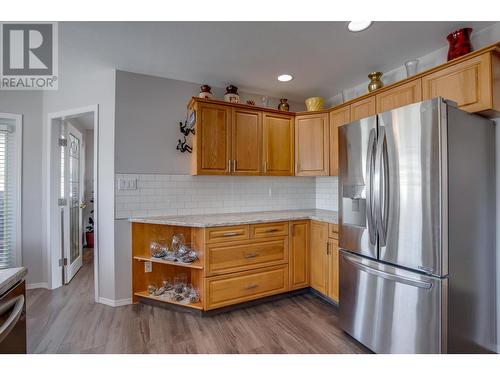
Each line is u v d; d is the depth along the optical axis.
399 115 1.68
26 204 3.04
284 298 2.80
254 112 2.92
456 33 1.92
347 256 2.07
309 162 3.09
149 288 2.69
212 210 3.07
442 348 1.49
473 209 1.67
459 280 1.57
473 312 1.67
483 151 1.76
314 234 2.83
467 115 1.66
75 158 3.71
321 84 3.04
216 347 1.96
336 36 2.08
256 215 2.96
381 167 1.75
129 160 2.68
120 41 2.15
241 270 2.52
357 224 1.99
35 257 3.08
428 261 1.53
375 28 1.97
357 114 2.65
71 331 2.16
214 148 2.68
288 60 2.48
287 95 3.39
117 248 2.63
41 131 3.09
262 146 2.97
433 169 1.51
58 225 3.12
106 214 2.65
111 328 2.21
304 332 2.17
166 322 2.31
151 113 2.78
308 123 3.10
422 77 2.05
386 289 1.75
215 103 2.69
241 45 2.21
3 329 0.86
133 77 2.71
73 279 3.37
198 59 2.45
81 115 2.90
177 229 2.83
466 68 1.78
